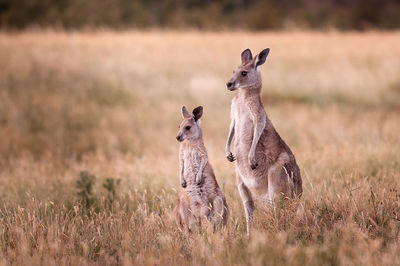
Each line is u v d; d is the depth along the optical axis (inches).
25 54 1649.9
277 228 410.6
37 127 1137.4
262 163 477.4
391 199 444.5
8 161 895.7
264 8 2861.7
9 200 572.1
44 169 770.8
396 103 1390.3
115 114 1248.8
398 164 619.5
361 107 1360.7
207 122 1184.2
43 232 428.5
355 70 1590.8
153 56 1731.1
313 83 1509.6
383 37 2042.3
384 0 3572.8
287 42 1932.8
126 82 1499.8
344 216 422.9
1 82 1402.6
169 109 1304.1
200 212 474.3
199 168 473.4
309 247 364.2
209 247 381.7
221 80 1526.8
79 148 1002.7
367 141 813.2
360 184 502.6
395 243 363.9
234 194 553.6
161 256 363.3
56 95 1371.8
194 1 3489.2
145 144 1030.4
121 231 430.0
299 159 667.4
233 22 3051.2
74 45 1808.6
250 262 342.0
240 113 490.6
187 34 2080.5
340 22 3043.8
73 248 398.3
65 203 559.2
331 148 756.6
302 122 1140.5
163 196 553.0
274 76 1556.3
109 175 698.8
